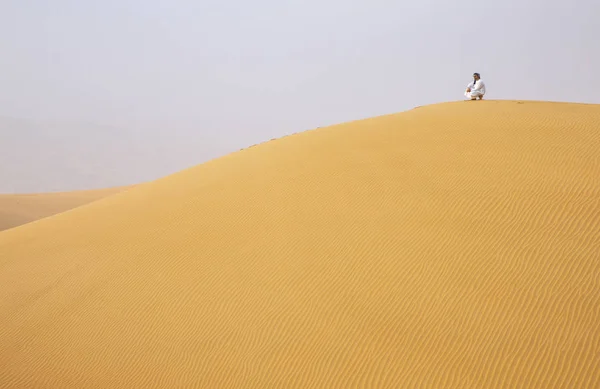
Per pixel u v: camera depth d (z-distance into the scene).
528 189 13.04
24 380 11.12
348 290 11.15
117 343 11.67
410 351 9.43
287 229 13.84
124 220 17.88
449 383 8.70
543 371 8.48
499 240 11.39
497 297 9.97
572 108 20.16
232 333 10.98
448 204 13.05
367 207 13.81
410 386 8.84
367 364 9.43
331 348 9.95
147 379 10.48
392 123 20.41
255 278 12.34
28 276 15.66
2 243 20.00
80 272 14.99
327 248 12.59
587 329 8.93
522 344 8.98
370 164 16.30
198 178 20.33
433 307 10.15
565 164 14.05
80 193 67.00
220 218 15.56
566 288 9.80
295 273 12.08
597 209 11.77
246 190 16.94
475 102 23.14
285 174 17.33
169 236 15.48
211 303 12.00
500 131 17.16
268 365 9.98
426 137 17.73
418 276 10.97
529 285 10.05
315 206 14.58
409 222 12.71
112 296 13.34
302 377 9.55
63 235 18.52
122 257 15.08
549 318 9.30
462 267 10.88
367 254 12.01
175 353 10.95
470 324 9.60
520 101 22.70
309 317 10.76
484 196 13.08
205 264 13.46
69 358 11.59
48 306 13.69
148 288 13.23
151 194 20.36
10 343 12.54
